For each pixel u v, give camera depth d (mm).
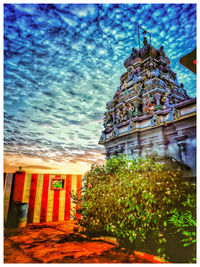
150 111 5680
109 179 3746
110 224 3234
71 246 3033
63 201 5516
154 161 3275
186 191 2855
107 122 7609
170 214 2885
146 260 2479
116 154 6410
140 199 2916
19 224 4434
